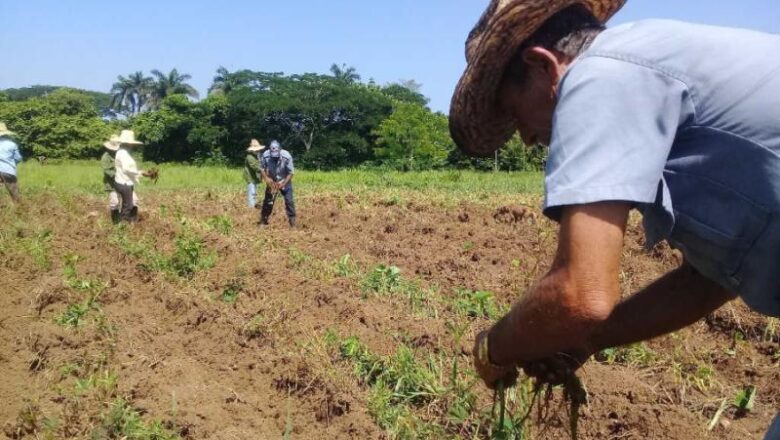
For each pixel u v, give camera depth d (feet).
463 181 90.12
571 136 6.04
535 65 6.91
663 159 6.05
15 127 232.32
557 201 5.92
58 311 21.71
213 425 14.78
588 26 6.81
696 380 16.78
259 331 19.47
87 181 90.68
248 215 52.85
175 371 17.06
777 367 17.99
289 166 46.50
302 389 16.08
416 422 14.52
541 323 6.18
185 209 56.13
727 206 6.34
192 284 24.86
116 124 250.78
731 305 21.61
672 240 7.07
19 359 18.38
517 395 14.58
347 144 214.48
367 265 29.99
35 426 14.55
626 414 14.40
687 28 6.44
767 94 6.14
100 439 14.06
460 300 22.98
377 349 18.39
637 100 6.02
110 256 29.53
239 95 214.07
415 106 189.98
